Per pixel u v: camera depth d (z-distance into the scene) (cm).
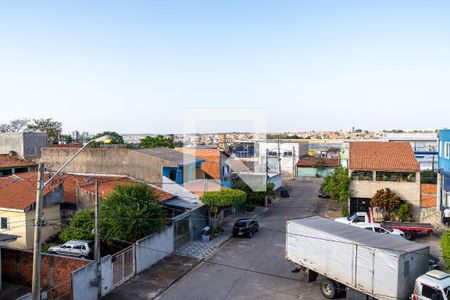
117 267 1956
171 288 1944
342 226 1902
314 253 1850
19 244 2488
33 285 1307
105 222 2250
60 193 2770
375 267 1555
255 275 2112
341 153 6481
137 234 2214
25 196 2597
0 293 1856
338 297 1809
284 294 1859
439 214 3041
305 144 8069
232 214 3741
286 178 6831
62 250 2241
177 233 2605
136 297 1828
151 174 3259
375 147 3525
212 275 2120
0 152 4891
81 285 1703
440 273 1520
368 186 3275
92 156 3494
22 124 7469
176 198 3095
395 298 1480
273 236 2925
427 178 4550
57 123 7231
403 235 2583
